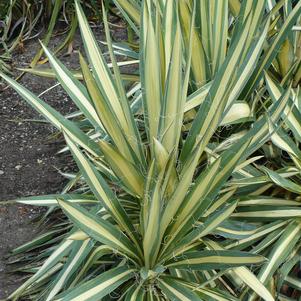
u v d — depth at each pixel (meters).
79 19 1.47
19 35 2.90
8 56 2.82
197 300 1.30
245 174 1.60
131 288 1.39
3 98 2.61
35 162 2.27
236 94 1.51
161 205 1.31
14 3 2.90
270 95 1.61
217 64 1.70
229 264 1.31
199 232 1.35
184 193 1.30
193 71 1.67
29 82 2.69
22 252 1.85
